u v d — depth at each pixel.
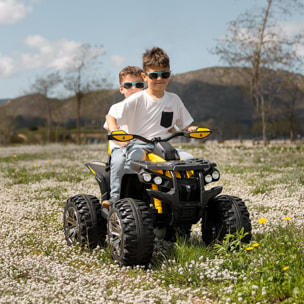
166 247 4.58
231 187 8.78
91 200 5.05
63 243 5.08
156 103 4.66
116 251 4.30
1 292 3.52
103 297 3.44
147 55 4.60
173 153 4.38
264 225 5.55
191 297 3.46
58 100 44.78
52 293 3.51
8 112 57.81
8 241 5.04
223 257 4.18
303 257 3.85
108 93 36.22
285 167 12.12
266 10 24.50
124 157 4.70
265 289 3.40
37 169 13.54
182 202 4.12
